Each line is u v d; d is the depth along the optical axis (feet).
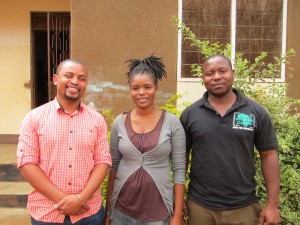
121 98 17.66
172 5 17.46
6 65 23.15
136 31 17.48
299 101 12.80
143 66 8.48
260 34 17.70
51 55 21.49
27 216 15.21
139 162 8.13
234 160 8.23
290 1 17.48
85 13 17.39
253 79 13.99
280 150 11.21
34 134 7.82
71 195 7.67
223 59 8.46
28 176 7.62
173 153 8.35
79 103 8.26
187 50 17.60
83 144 7.91
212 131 8.29
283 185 10.68
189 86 17.62
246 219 8.43
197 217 8.59
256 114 8.39
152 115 8.44
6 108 23.35
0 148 21.56
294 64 17.56
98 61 17.56
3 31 22.97
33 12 23.07
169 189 8.27
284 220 10.61
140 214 8.12
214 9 17.62
